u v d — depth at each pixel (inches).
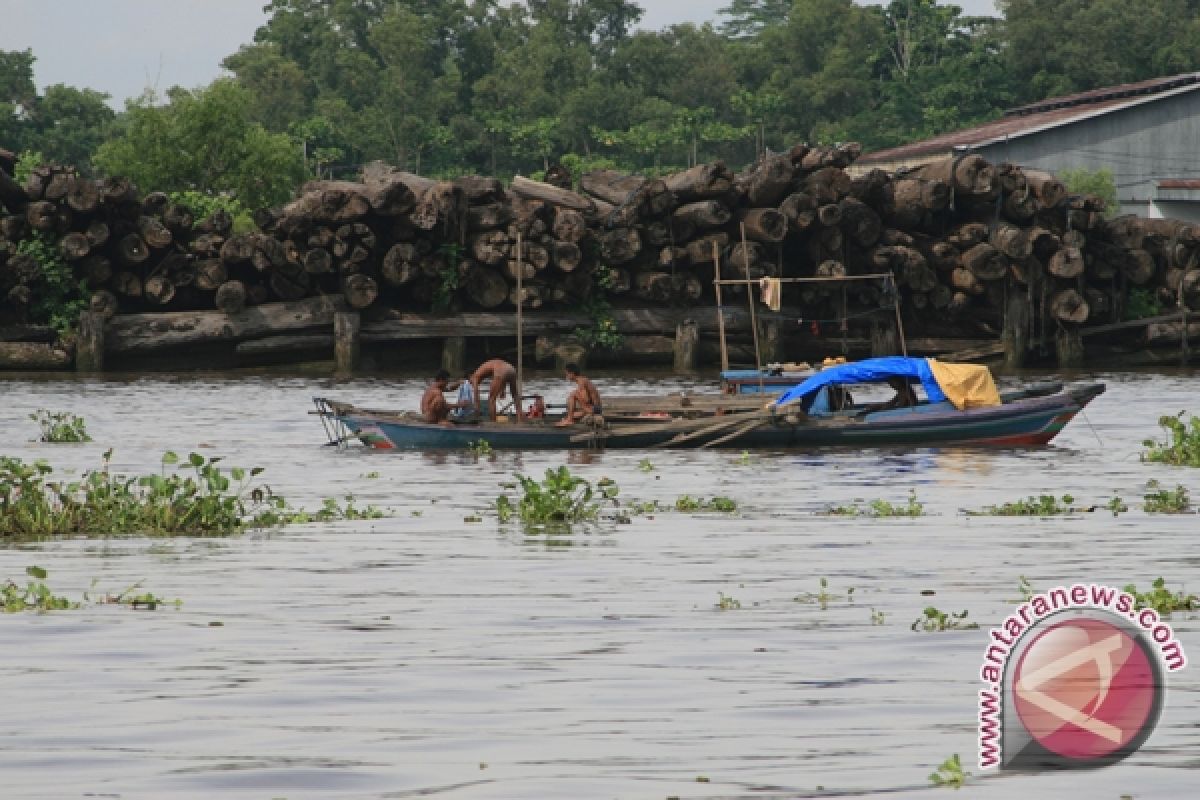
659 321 5012.3
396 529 1979.6
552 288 4943.4
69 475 2596.0
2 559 1728.6
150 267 4864.7
